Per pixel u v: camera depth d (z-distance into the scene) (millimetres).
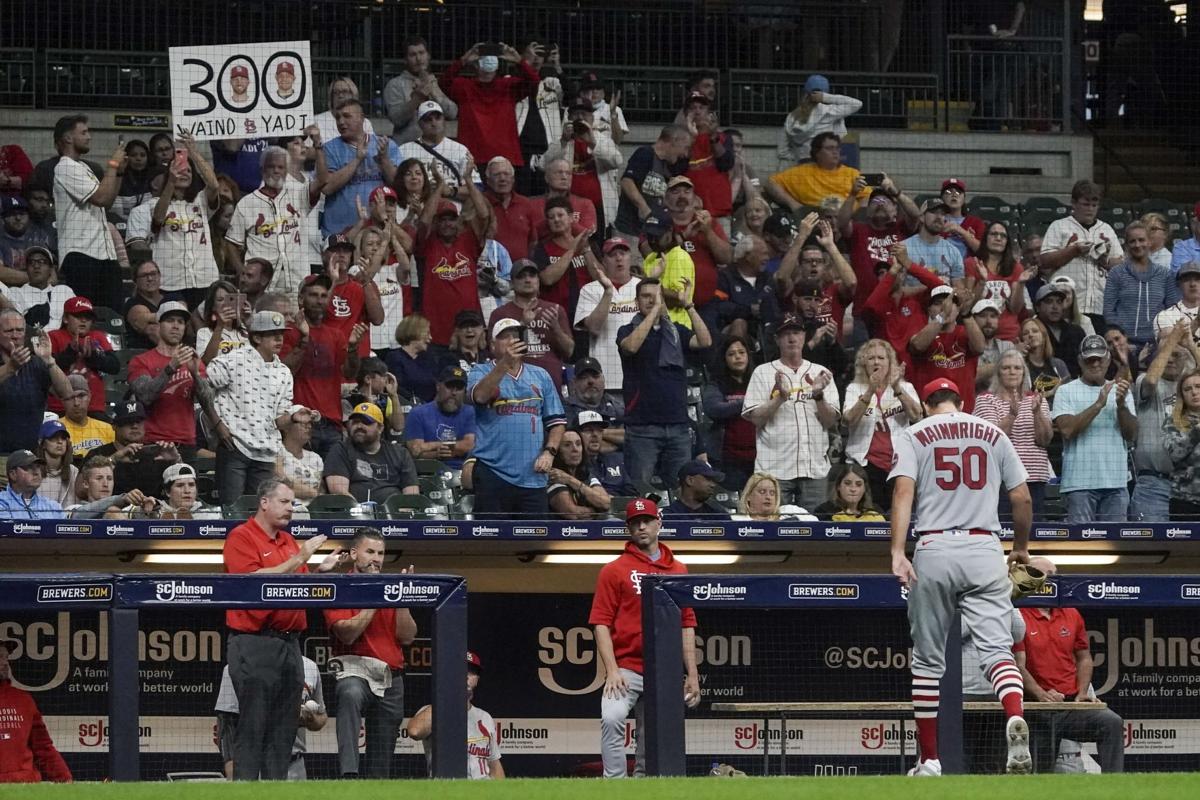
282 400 42312
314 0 60281
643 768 30250
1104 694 40094
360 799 19703
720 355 46094
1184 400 43750
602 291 48625
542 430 41562
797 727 39344
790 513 41688
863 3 64562
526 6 62062
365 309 46688
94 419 43438
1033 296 54094
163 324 43250
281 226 50906
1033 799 19781
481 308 50562
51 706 36719
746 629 39312
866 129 64562
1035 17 65812
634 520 31938
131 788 21266
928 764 25875
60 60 59500
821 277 49688
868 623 39750
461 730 27359
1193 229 57062
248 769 28516
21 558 37469
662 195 55312
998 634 25516
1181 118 67125
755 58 64062
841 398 47375
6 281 48000
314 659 37281
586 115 55781
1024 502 26016
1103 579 29406
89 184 49906
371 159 52375
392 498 40719
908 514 25750
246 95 49688
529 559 39656
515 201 52438
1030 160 65812
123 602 26344
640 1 62969
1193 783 21609
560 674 39688
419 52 57344
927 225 53094
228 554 29641
